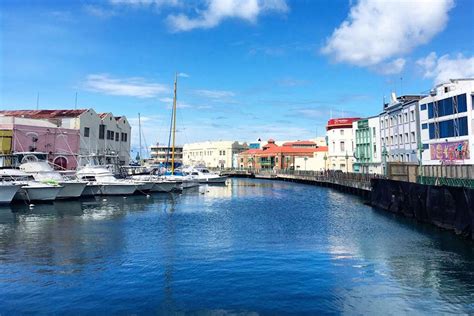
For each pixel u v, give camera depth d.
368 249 21.81
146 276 16.67
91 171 51.38
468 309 13.34
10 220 31.17
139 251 21.11
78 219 32.19
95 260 19.14
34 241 23.38
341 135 92.06
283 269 17.80
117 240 23.97
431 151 46.91
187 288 15.23
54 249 21.39
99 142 74.38
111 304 13.66
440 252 21.02
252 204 47.28
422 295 14.61
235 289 15.16
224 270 17.61
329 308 13.41
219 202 49.25
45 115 70.88
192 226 29.69
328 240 24.42
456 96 41.56
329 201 51.50
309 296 14.48
